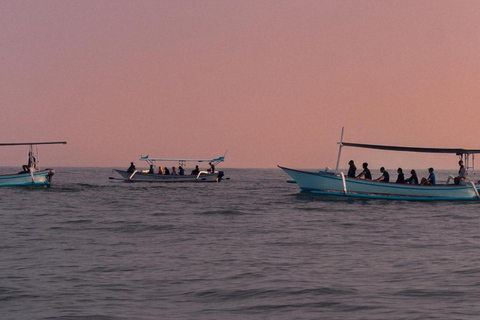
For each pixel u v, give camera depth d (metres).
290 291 41.66
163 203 132.25
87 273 48.56
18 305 37.53
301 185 143.25
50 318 34.31
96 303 38.09
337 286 43.31
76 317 34.47
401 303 37.88
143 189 193.38
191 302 38.50
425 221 94.81
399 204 128.00
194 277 46.97
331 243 68.00
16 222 90.00
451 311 35.56
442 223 91.88
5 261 54.38
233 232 78.38
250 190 196.62
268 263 53.84
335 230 81.38
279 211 111.31
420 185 134.00
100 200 140.50
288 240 70.50
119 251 61.06
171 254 59.16
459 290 41.81
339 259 56.28
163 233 77.00
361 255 58.91
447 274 48.16
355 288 42.59
